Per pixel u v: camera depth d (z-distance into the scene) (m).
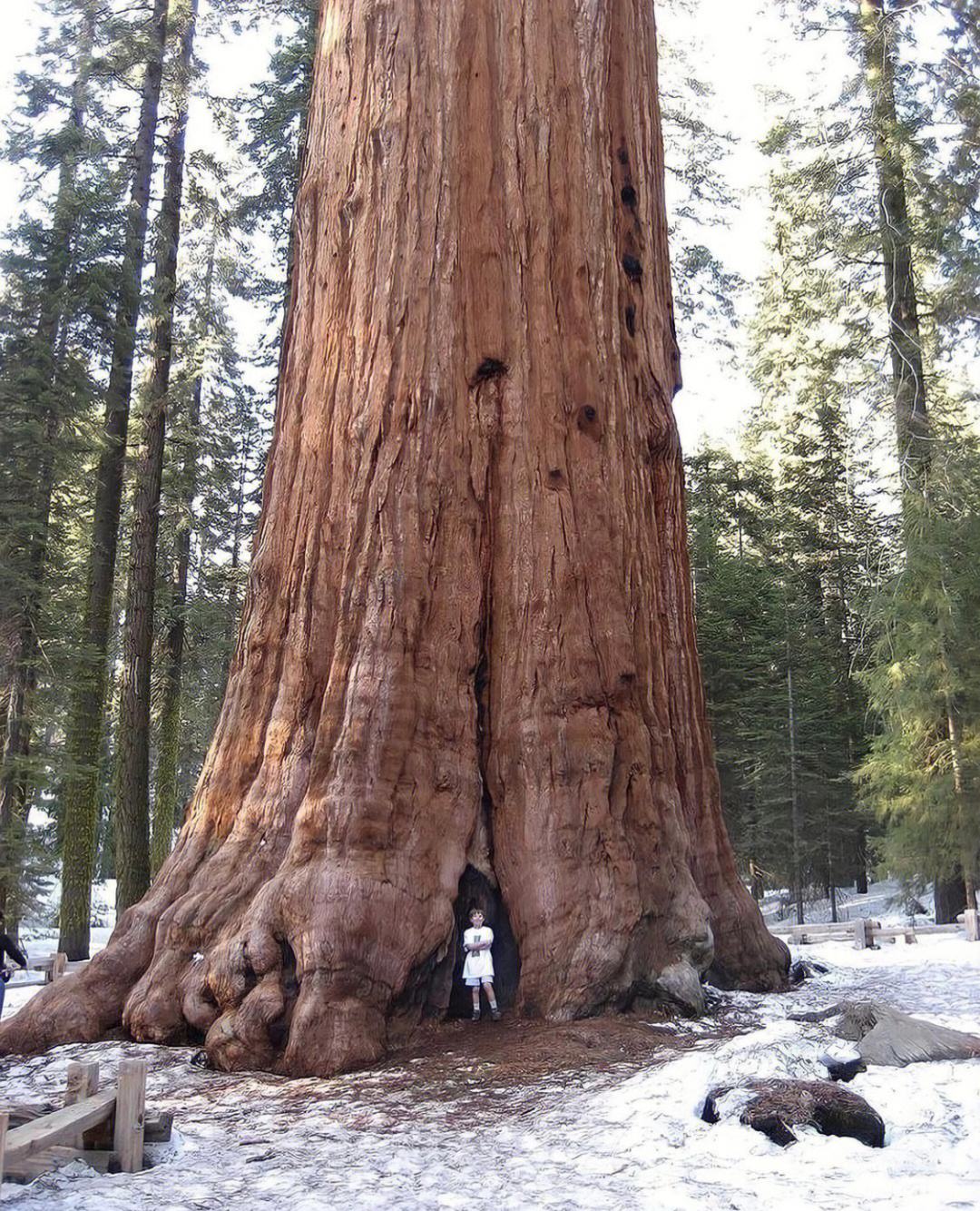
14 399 21.38
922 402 23.50
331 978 8.91
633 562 12.09
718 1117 6.12
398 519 11.09
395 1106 7.41
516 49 12.72
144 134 24.45
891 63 23.53
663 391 13.36
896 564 23.16
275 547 11.81
